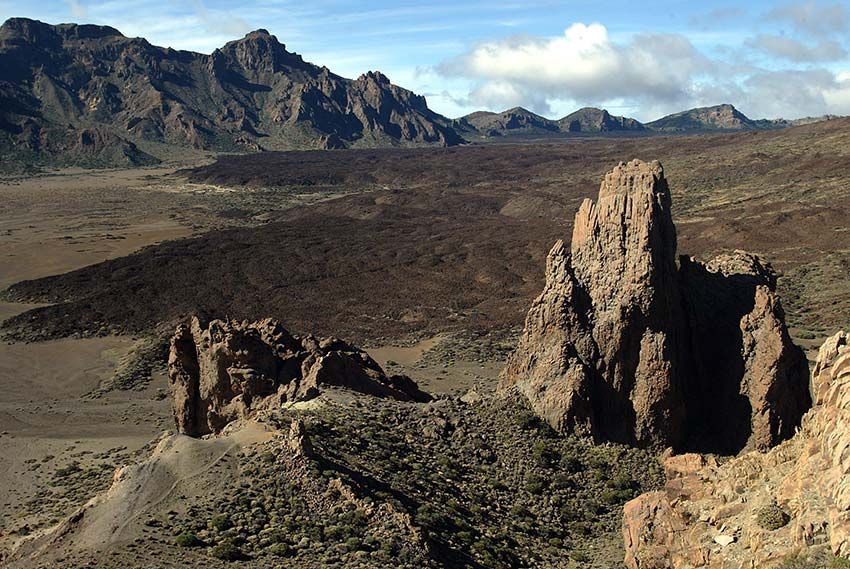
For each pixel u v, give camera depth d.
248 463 45.00
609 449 51.69
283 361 65.06
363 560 37.59
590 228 54.88
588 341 53.88
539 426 52.97
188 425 64.75
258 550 38.78
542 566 41.53
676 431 52.12
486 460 50.72
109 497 42.72
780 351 50.97
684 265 56.78
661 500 33.69
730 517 30.33
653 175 54.06
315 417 51.69
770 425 50.59
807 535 25.64
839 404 28.97
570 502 47.88
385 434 51.31
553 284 55.41
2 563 40.06
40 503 62.47
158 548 38.78
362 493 42.66
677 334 53.34
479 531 43.31
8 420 89.25
